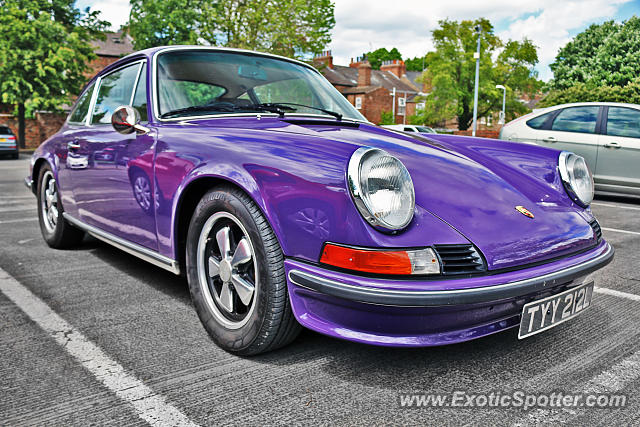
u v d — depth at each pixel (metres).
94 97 3.38
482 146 2.59
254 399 1.72
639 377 1.89
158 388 1.79
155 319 2.45
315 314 1.80
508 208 1.93
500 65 40.62
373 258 1.62
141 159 2.47
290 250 1.79
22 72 22.91
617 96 40.31
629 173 7.00
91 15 26.78
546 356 2.07
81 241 3.93
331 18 25.33
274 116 2.52
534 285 1.75
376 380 1.85
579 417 1.63
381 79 55.47
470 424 1.59
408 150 2.14
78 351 2.08
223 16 24.64
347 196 1.65
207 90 2.65
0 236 4.43
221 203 1.99
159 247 2.44
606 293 2.95
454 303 1.61
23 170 12.70
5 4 22.73
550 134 7.55
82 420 1.59
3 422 1.58
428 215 1.74
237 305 2.09
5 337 2.22
